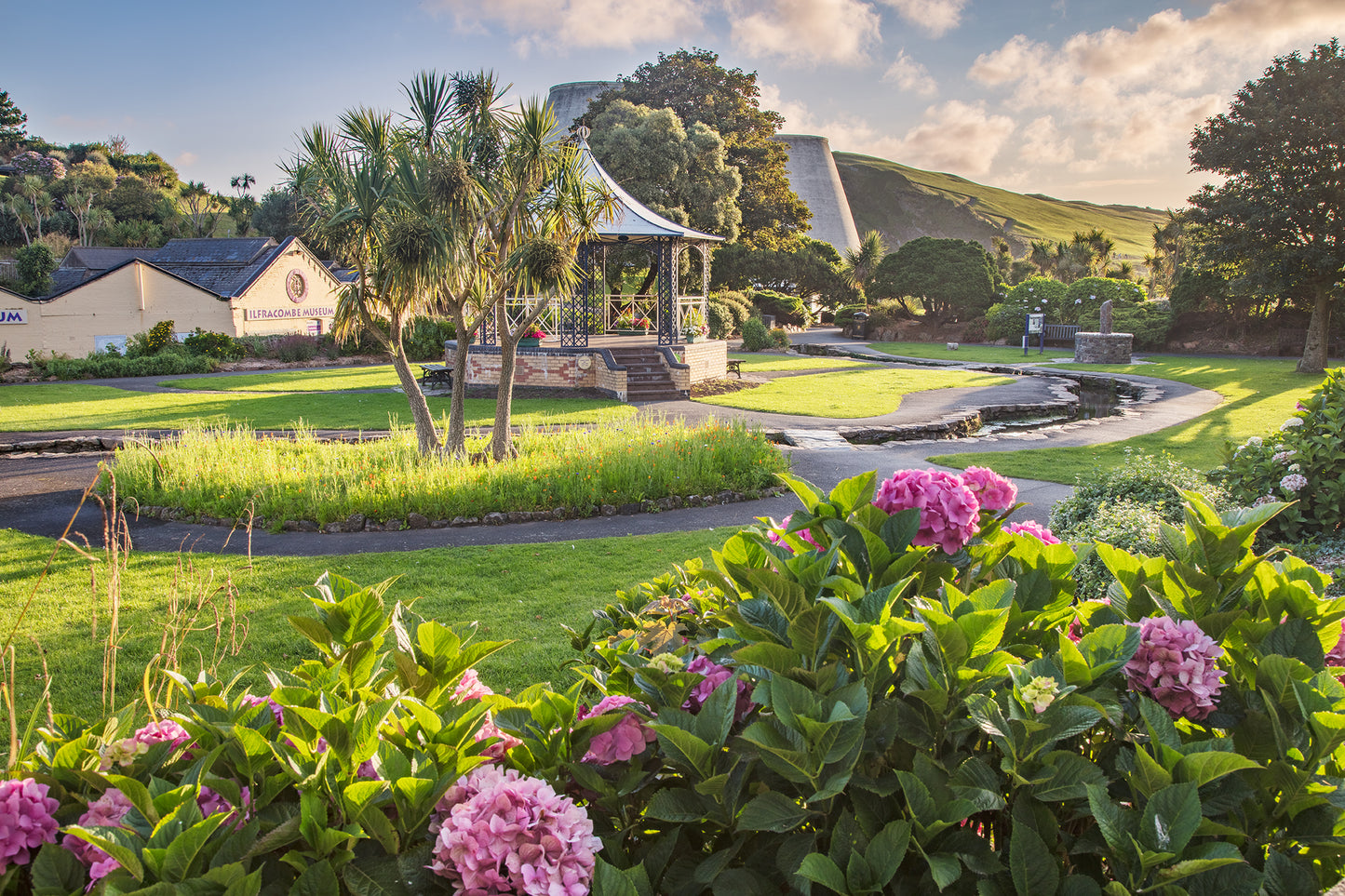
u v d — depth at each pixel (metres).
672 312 24.06
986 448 14.57
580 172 12.27
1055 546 2.23
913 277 48.88
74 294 35.34
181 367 32.47
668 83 52.72
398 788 1.45
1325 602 2.00
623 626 2.83
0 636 5.83
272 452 11.32
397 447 12.53
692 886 1.58
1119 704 1.70
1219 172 29.03
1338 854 1.65
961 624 1.65
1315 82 26.66
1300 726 1.73
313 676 1.87
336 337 12.12
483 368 24.42
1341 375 7.56
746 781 1.73
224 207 92.75
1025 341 37.03
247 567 7.52
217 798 1.59
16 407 20.91
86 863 1.44
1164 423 17.11
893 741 1.63
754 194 53.03
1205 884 1.48
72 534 9.02
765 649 1.68
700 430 12.47
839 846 1.51
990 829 1.81
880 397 21.28
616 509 9.88
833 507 2.24
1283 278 27.56
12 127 86.62
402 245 10.56
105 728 1.78
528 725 1.76
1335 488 6.89
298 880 1.35
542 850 1.32
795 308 55.72
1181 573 2.06
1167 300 40.41
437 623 1.83
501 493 9.77
